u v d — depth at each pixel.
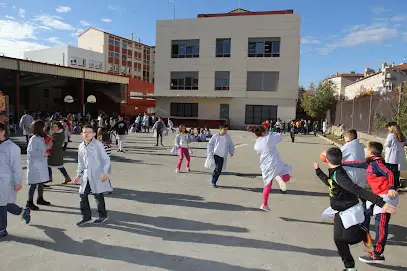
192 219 5.41
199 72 37.34
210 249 4.25
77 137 19.81
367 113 17.19
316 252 4.22
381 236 3.87
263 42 35.28
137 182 8.13
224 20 36.22
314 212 5.94
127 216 5.49
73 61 53.94
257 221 5.38
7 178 4.31
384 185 3.91
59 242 4.38
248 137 24.53
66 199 6.39
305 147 18.38
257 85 35.72
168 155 13.23
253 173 9.70
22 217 4.56
